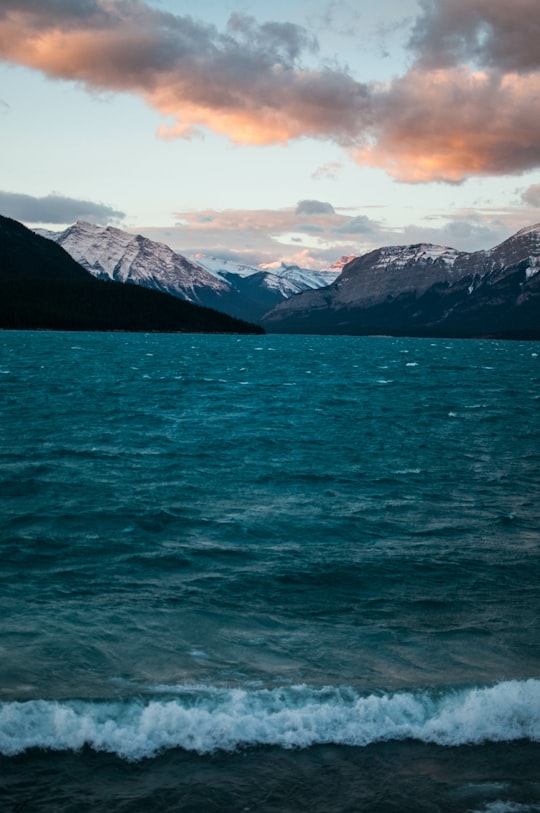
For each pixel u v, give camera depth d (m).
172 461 31.75
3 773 8.66
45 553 18.19
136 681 10.95
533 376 106.75
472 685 10.89
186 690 10.64
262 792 8.52
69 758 8.99
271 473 29.67
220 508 23.44
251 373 100.38
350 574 16.94
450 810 8.30
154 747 9.25
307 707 10.12
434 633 13.33
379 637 13.09
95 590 15.48
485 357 184.12
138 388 70.44
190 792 8.48
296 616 14.15
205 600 14.96
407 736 9.66
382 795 8.52
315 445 37.47
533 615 14.38
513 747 9.48
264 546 19.22
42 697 10.31
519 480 29.03
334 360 147.88
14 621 13.41
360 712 10.06
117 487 26.17
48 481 26.73
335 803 8.37
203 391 69.62
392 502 24.81
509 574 17.09
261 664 11.77
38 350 143.62
